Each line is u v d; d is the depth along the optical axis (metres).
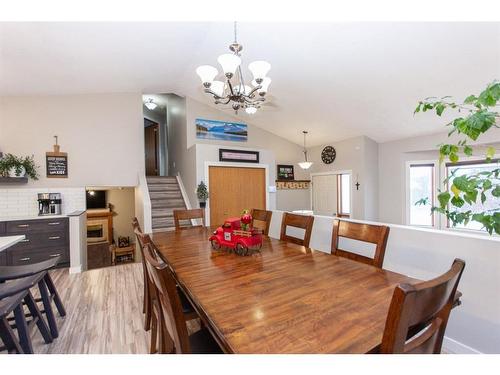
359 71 3.59
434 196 5.21
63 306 2.57
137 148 5.21
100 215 6.96
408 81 3.53
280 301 1.13
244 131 6.53
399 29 2.72
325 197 6.91
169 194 5.86
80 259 3.95
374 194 5.95
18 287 1.62
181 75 4.99
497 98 1.24
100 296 2.98
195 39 3.60
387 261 2.18
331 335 0.88
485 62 2.83
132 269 3.96
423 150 5.17
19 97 4.36
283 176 7.11
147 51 3.56
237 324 0.95
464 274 1.70
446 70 3.12
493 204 3.41
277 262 1.69
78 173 4.73
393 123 4.88
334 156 6.60
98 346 2.04
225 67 2.19
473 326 1.66
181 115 6.24
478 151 4.57
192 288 1.28
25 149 4.38
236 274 1.48
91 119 4.85
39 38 2.67
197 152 5.20
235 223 2.01
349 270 1.52
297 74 4.01
